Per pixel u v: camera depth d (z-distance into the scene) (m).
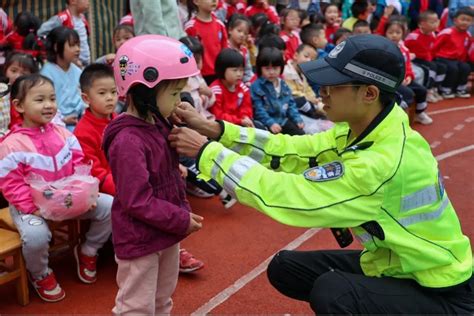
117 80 2.19
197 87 4.56
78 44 4.31
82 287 3.12
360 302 1.94
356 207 1.85
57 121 3.76
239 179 1.93
